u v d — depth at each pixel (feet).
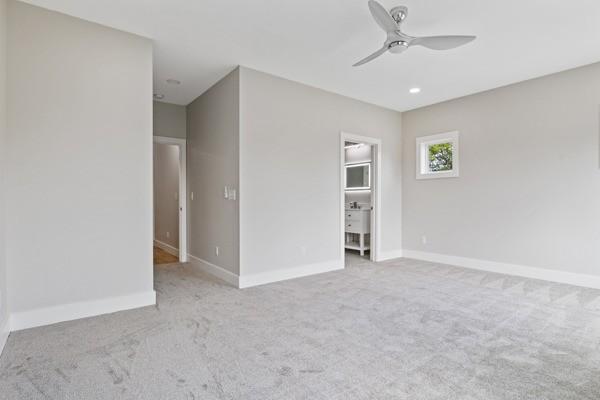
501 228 14.26
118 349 6.95
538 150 13.12
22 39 8.09
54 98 8.50
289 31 9.61
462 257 15.67
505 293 11.10
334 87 14.38
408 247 18.15
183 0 8.04
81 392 5.41
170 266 15.66
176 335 7.66
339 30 9.55
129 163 9.64
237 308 9.61
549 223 12.85
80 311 8.81
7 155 7.85
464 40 8.07
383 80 13.51
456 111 15.87
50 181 8.43
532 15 8.64
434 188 16.85
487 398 5.24
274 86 12.92
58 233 8.54
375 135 16.94
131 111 9.68
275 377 5.87
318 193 14.42
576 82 12.13
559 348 7.01
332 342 7.30
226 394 5.36
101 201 9.18
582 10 8.38
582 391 5.43
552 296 10.75
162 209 21.03
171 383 5.67
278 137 13.03
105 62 9.26
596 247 11.73
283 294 11.04
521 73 12.73
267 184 12.69
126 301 9.53
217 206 13.56
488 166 14.67
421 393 5.38
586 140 11.91
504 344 7.20
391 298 10.57
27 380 5.77
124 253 9.54
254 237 12.29
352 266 15.76
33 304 8.19
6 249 7.76
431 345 7.16
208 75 12.87
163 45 10.47
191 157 16.16
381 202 17.30
